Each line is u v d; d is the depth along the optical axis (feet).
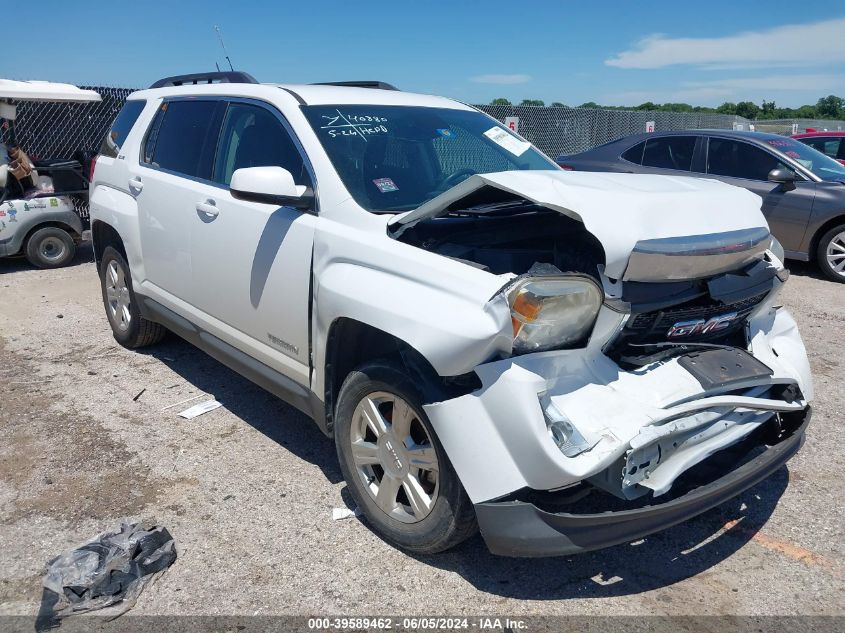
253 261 12.03
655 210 8.96
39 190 27.14
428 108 13.67
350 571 9.63
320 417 11.12
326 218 10.87
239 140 13.17
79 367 16.89
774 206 27.12
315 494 11.51
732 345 10.56
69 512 10.91
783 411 9.89
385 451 9.76
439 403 8.65
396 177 11.65
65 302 22.70
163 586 9.32
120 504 11.14
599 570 9.73
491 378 8.27
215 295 13.28
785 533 10.62
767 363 10.43
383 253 9.62
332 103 12.49
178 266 14.34
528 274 8.25
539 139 45.39
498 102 46.93
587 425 8.30
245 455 12.74
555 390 8.52
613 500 10.23
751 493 11.70
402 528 9.69
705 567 9.83
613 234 8.43
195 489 11.60
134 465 12.32
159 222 14.76
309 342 11.06
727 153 28.37
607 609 8.97
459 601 9.08
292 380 11.71
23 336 19.21
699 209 9.41
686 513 8.77
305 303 10.97
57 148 32.78
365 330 10.28
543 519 8.18
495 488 8.27
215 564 9.75
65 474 12.00
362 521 10.79
